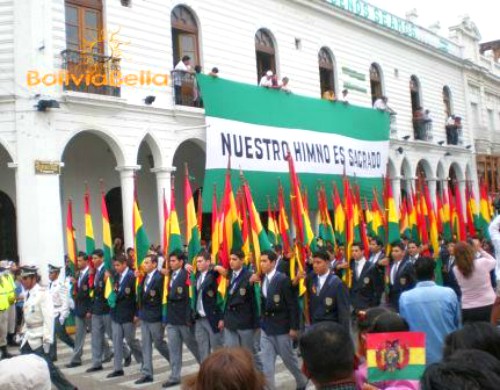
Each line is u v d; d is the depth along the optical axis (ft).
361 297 32.96
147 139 56.80
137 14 56.24
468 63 113.80
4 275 38.75
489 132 122.62
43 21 48.67
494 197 69.51
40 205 47.44
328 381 10.34
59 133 49.11
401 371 11.75
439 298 17.12
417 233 45.14
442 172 102.83
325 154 70.90
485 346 9.92
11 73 48.39
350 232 38.96
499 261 23.53
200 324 28.96
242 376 8.38
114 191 63.72
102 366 33.94
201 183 73.41
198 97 60.49
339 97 81.56
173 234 34.04
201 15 63.00
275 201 63.26
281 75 72.43
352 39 85.35
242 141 60.44
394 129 91.09
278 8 72.90
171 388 28.32
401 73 95.76
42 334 26.32
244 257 28.73
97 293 33.27
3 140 48.14
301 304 29.66
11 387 9.62
